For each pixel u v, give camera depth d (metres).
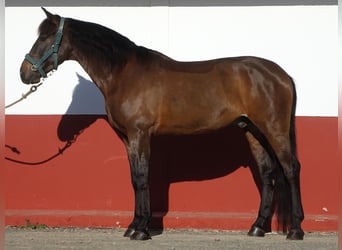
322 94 8.52
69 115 8.73
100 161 8.69
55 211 8.67
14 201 8.77
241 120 7.84
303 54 8.55
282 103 7.57
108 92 7.74
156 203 8.63
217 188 8.57
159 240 7.68
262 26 8.59
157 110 7.65
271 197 8.05
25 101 8.77
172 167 8.62
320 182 8.45
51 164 8.73
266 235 8.05
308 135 8.46
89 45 7.77
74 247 7.25
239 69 7.66
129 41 7.84
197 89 7.67
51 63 7.82
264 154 8.03
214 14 8.64
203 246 7.34
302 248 7.25
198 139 8.59
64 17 8.33
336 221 8.23
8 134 8.77
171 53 8.67
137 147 7.60
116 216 8.43
